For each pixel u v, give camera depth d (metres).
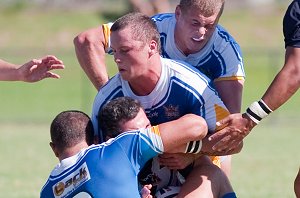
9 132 58.88
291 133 57.81
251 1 149.12
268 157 46.00
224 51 22.56
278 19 125.19
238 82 22.58
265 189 35.38
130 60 20.39
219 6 21.67
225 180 21.73
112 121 20.41
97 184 19.27
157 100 21.03
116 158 19.44
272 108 21.05
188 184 21.23
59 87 90.31
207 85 20.98
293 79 20.97
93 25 126.00
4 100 82.06
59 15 132.62
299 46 21.12
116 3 140.12
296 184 23.20
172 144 19.70
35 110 73.62
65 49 88.00
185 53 22.52
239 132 21.03
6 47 109.19
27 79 21.09
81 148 20.16
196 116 20.20
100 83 23.73
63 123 20.28
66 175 19.64
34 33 122.44
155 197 21.58
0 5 139.75
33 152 47.88
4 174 39.56
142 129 19.77
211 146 20.95
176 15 22.25
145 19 20.58
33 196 33.41
